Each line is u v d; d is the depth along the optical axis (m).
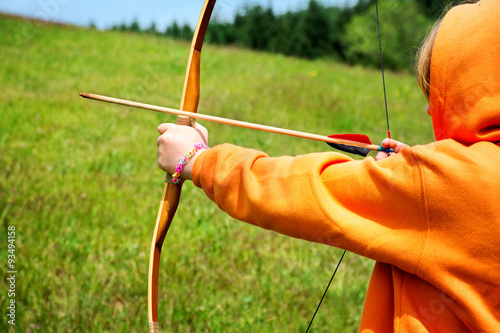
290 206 1.01
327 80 11.70
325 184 1.03
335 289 3.12
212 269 3.21
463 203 0.93
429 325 1.02
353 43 19.91
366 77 13.04
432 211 0.95
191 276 3.10
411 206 0.97
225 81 10.02
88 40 12.99
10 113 6.25
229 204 1.10
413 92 11.37
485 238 0.92
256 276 3.18
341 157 1.07
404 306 1.05
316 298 3.03
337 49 22.53
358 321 2.83
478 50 0.98
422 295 1.03
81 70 9.71
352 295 3.06
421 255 0.96
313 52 22.89
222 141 5.87
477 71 0.98
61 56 10.75
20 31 12.16
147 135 6.01
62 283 2.91
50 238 3.36
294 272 3.27
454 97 1.01
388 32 18.88
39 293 2.79
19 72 8.87
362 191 1.00
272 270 3.26
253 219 1.07
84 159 4.97
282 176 1.04
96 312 2.67
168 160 1.22
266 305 2.89
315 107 8.66
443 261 0.95
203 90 8.95
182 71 10.54
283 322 2.74
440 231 0.96
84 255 3.23
